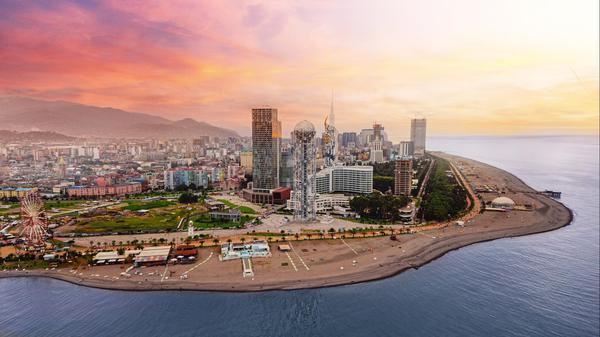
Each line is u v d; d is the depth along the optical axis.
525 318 199.75
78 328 193.75
